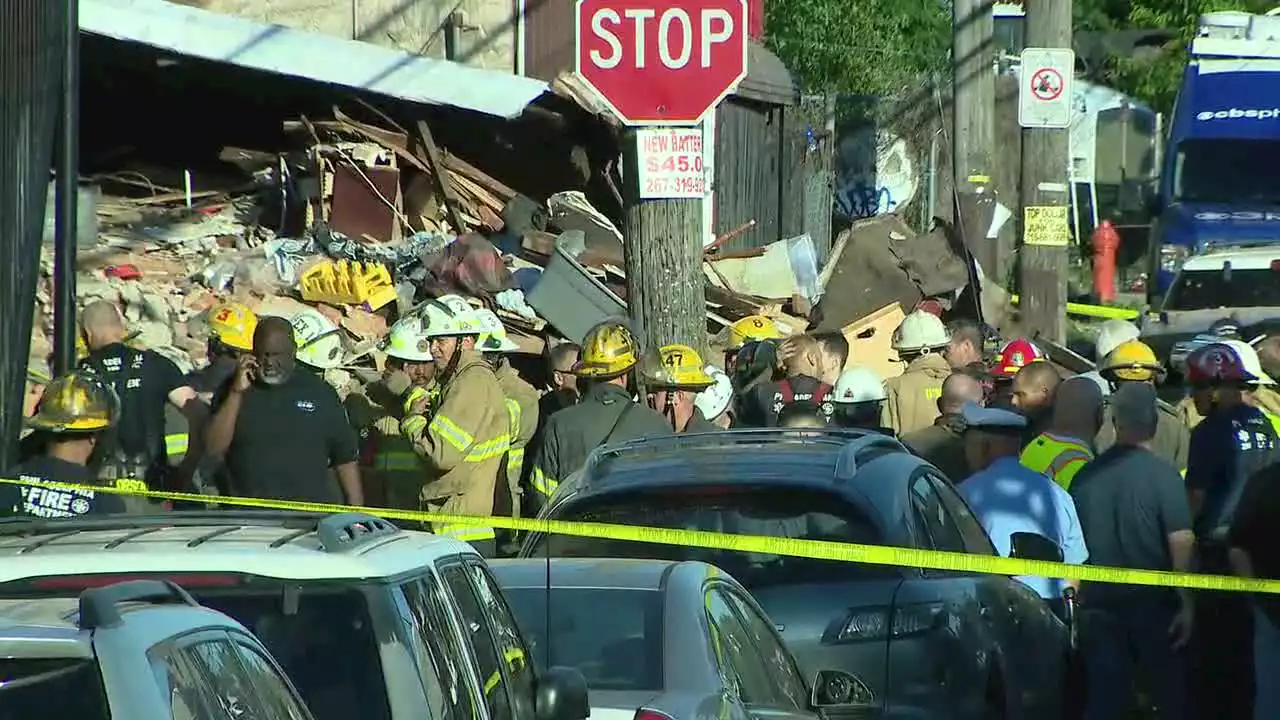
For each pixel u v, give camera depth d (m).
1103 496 31.48
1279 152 89.56
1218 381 33.31
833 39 115.75
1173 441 39.03
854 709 22.28
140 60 58.41
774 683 22.70
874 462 27.30
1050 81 57.16
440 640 16.91
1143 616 31.80
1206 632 32.12
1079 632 32.25
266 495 30.17
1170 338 71.25
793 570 25.84
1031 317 58.06
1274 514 27.89
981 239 66.88
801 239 68.62
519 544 36.66
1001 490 31.61
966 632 25.39
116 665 11.21
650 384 35.78
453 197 61.34
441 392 34.00
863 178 102.75
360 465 38.50
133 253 52.38
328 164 59.12
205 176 62.47
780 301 66.00
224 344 35.72
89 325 33.44
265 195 60.78
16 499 25.86
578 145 68.56
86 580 15.89
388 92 61.66
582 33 37.47
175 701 11.49
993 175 67.56
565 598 21.12
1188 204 88.62
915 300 65.19
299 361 39.97
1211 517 33.25
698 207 40.00
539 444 33.56
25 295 28.53
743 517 26.31
